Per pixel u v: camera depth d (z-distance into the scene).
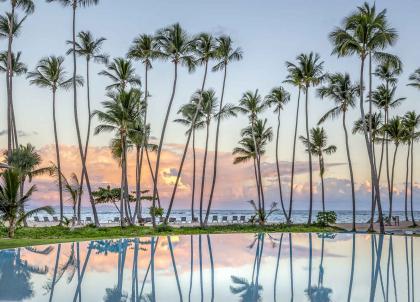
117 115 35.38
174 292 11.85
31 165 33.91
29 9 37.06
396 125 45.62
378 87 44.88
